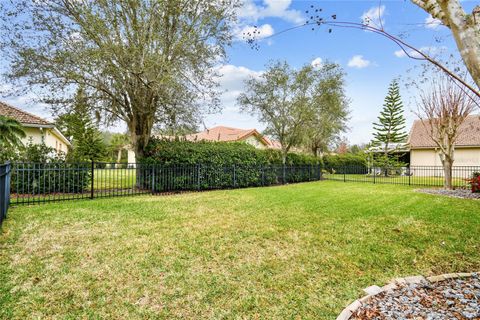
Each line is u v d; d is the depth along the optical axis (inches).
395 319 90.5
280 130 697.0
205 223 215.6
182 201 318.7
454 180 642.2
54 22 328.2
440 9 79.8
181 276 126.6
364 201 328.2
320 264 142.6
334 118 732.0
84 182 368.8
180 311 101.1
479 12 67.0
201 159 444.5
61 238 169.8
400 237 184.9
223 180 474.3
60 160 363.9
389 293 111.3
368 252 158.6
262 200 334.3
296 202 319.6
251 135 1167.0
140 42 345.4
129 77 360.2
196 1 386.0
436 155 855.7
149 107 398.9
